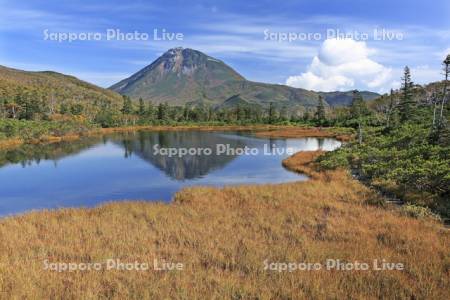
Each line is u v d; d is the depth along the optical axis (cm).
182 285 941
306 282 948
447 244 1258
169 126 12219
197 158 4759
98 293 920
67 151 5522
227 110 15212
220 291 907
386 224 1530
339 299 870
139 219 1691
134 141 7156
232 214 1764
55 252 1236
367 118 9169
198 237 1373
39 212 1892
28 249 1245
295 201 2028
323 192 2262
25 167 4038
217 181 3241
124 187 3016
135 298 873
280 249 1215
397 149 3581
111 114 12319
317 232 1445
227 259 1144
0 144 6150
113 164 4259
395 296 888
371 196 2070
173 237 1399
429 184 2036
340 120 10906
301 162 4128
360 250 1204
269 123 12738
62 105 11981
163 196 2691
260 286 935
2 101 10400
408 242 1284
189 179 3350
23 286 922
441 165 2139
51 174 3619
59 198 2655
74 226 1558
